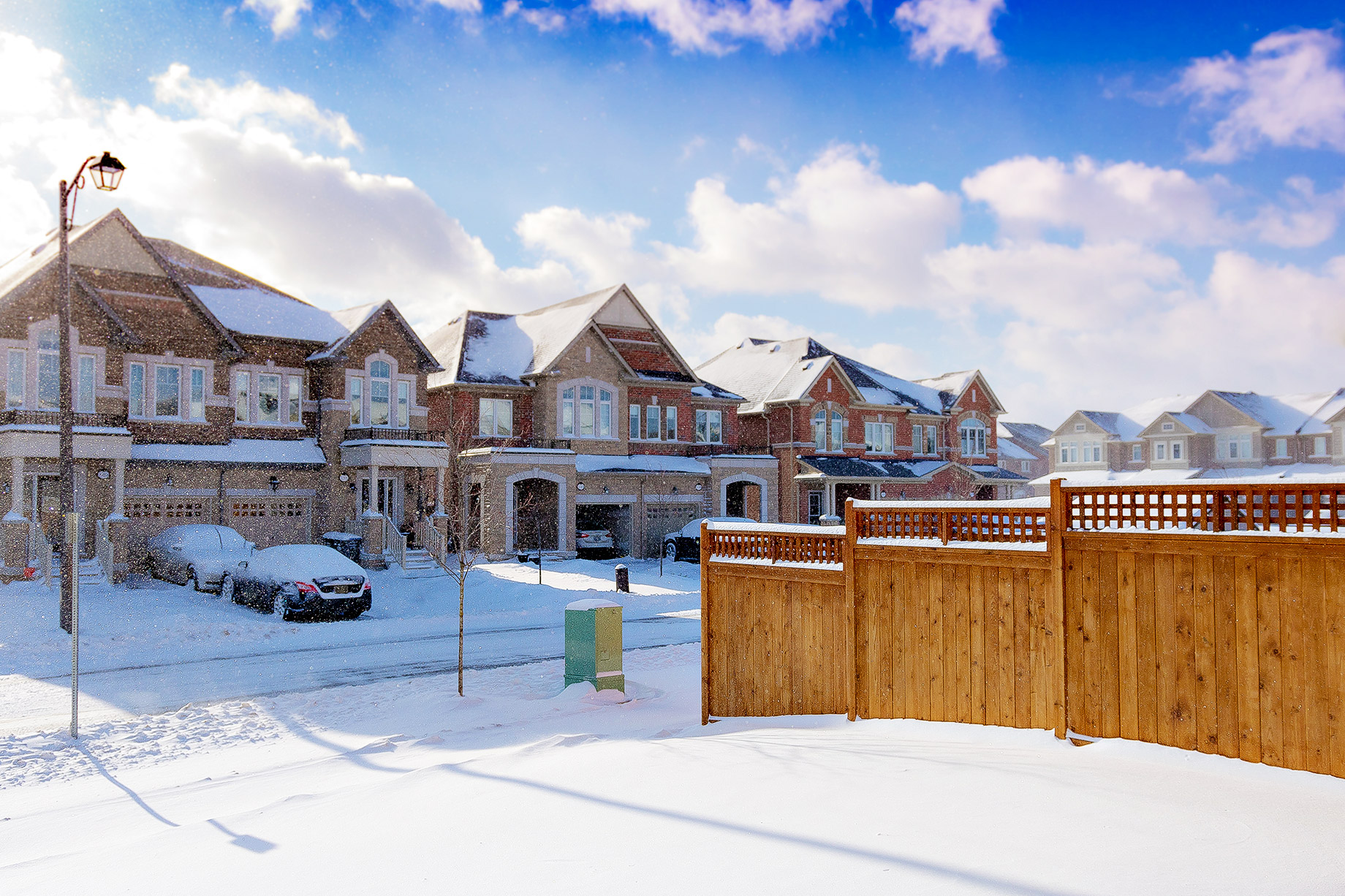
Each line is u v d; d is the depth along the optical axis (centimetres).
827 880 472
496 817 630
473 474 3569
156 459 2752
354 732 1093
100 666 1555
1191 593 715
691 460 4322
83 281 2592
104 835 705
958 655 866
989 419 5772
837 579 962
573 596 2614
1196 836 513
